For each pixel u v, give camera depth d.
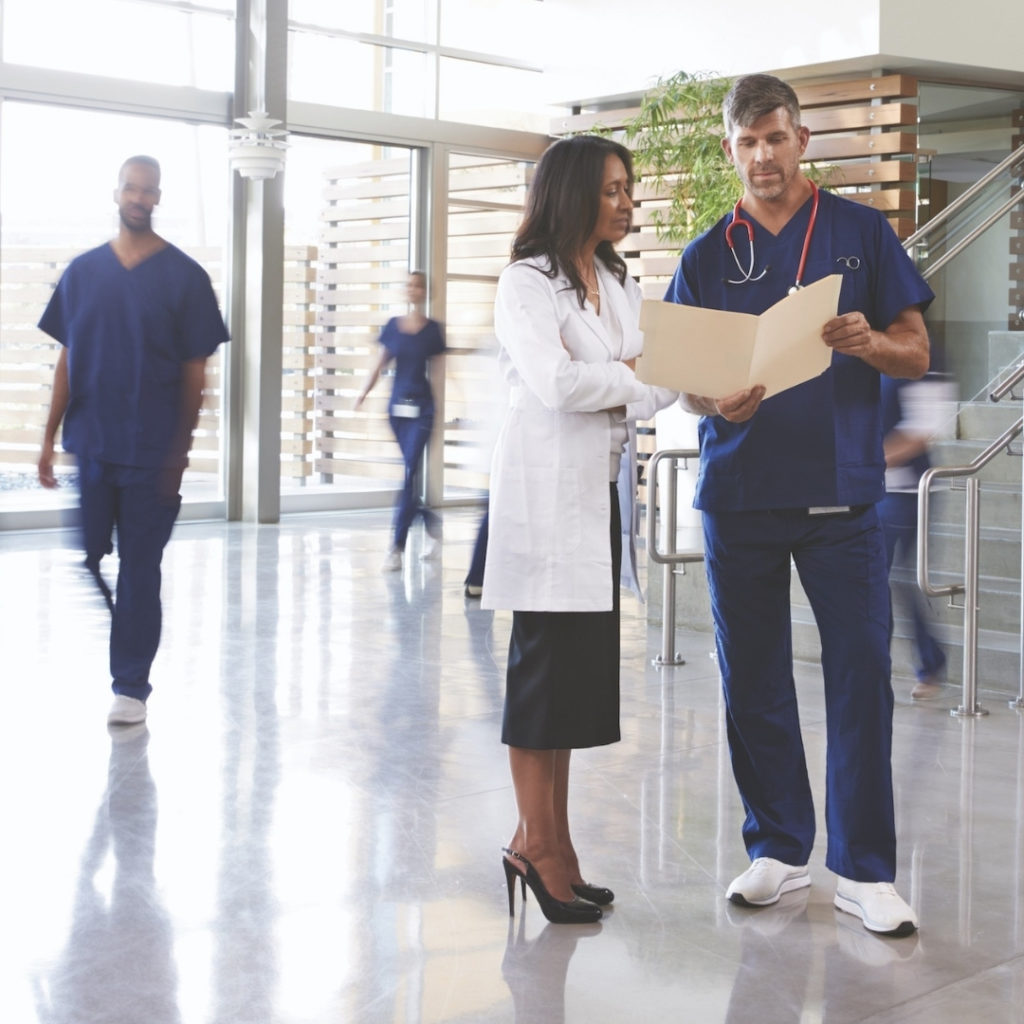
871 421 3.15
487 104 12.30
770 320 2.78
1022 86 10.46
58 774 4.22
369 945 2.99
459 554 9.23
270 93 10.46
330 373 11.58
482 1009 2.68
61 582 7.75
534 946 2.99
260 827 3.77
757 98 3.10
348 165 11.54
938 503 6.16
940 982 2.82
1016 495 6.02
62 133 9.99
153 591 4.83
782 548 3.20
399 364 8.63
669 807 4.01
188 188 10.60
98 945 2.96
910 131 10.01
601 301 3.15
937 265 7.14
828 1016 2.66
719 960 2.93
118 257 4.66
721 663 3.33
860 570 3.13
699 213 10.30
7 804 3.92
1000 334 7.98
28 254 9.92
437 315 12.02
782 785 3.32
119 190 4.62
